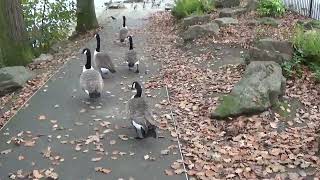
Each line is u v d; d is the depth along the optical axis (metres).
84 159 7.11
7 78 11.04
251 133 7.91
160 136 7.88
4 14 13.26
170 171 6.70
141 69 12.29
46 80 11.41
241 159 7.05
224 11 17.42
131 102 7.60
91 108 9.26
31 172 6.71
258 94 8.64
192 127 8.30
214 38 14.52
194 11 19.27
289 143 7.52
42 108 9.29
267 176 6.56
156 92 10.23
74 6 19.80
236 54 12.80
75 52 15.12
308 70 10.41
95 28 20.38
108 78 11.34
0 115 9.29
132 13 25.36
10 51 13.35
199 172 6.67
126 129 8.21
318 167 6.74
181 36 16.58
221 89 10.06
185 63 12.62
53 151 7.39
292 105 8.99
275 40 11.10
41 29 16.83
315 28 13.91
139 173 6.66
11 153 7.31
